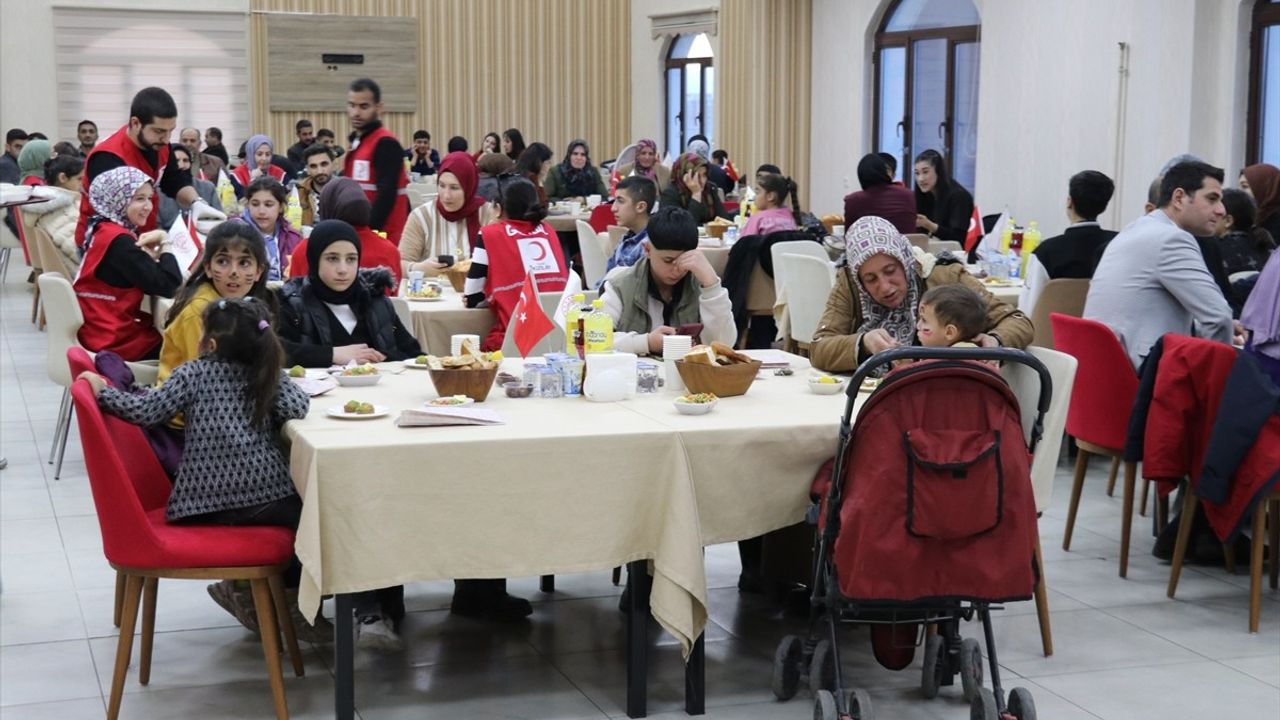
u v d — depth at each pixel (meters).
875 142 13.59
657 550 3.09
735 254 7.34
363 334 4.21
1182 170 4.64
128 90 16.25
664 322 4.11
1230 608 4.08
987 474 2.82
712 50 16.11
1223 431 3.84
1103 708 3.32
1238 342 4.64
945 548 2.88
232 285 3.92
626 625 3.89
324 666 3.55
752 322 7.44
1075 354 4.46
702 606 3.13
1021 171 11.35
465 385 3.43
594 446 3.04
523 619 3.92
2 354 8.52
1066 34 10.67
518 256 5.23
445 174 6.41
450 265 6.14
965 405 2.87
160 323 5.27
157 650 3.65
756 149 14.60
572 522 3.05
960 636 3.55
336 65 16.95
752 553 4.12
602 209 10.03
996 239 7.62
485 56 17.64
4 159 13.07
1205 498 3.89
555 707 3.28
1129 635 3.84
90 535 4.73
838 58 13.85
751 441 3.14
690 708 3.23
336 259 4.11
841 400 3.51
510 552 3.02
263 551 3.08
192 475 3.16
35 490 5.32
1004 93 11.53
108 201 5.20
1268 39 9.08
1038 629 3.89
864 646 3.72
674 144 17.41
